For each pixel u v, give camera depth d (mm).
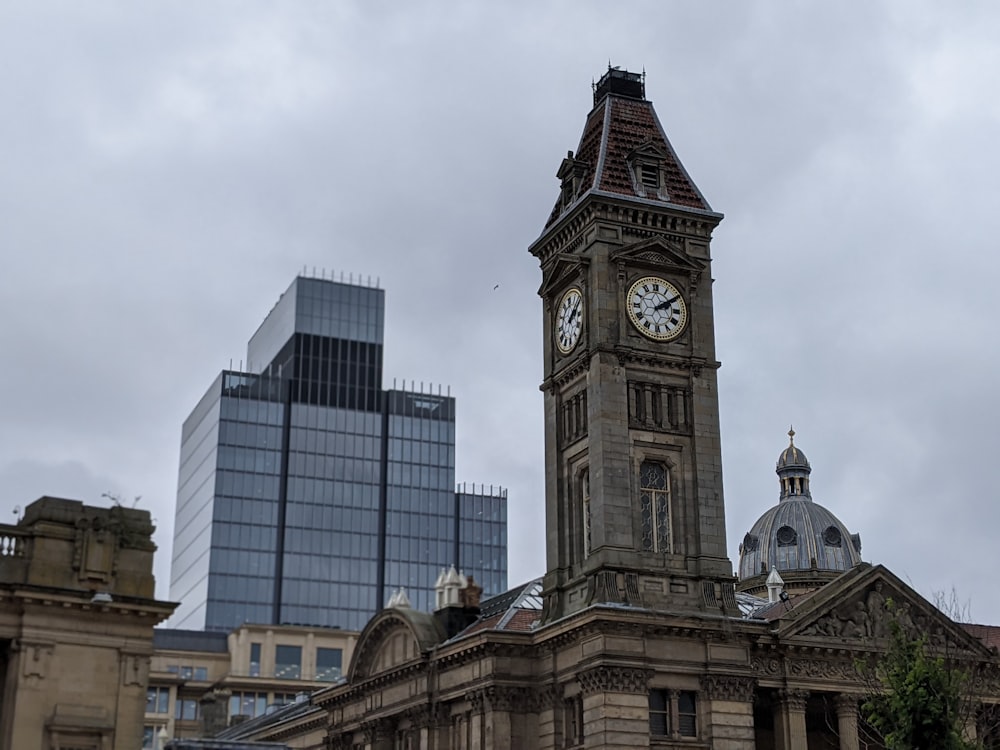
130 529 71688
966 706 79625
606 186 97812
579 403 96250
